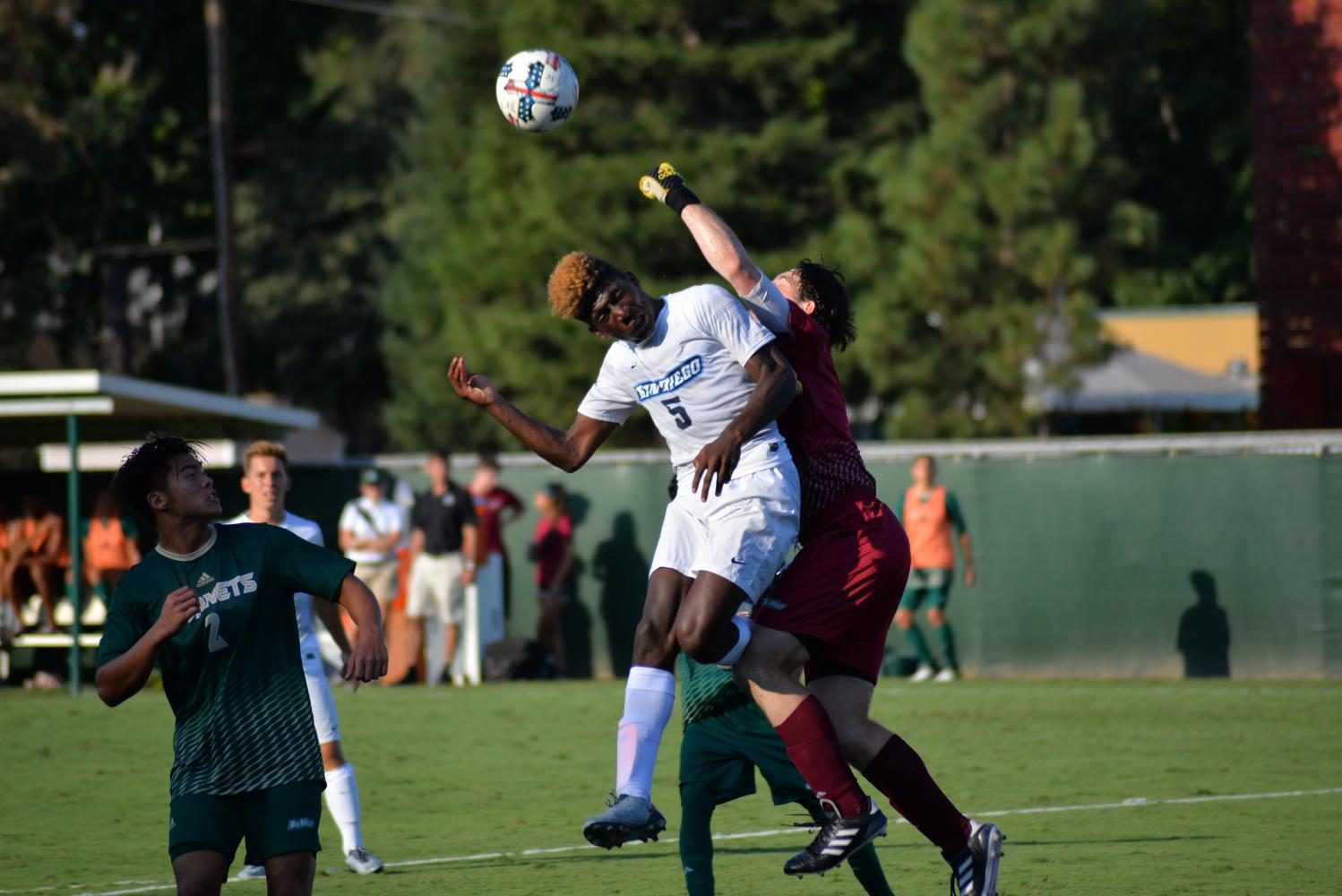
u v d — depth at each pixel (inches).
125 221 4803.2
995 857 725.9
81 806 1224.2
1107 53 3029.0
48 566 2333.9
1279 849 977.5
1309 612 2017.7
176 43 4872.0
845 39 3198.8
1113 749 1451.8
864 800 700.0
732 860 985.5
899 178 3065.9
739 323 701.9
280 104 5128.0
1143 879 882.8
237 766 622.5
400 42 5369.1
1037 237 2945.4
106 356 4960.6
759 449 701.9
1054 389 3065.9
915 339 3085.6
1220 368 4119.1
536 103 825.5
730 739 766.5
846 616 713.6
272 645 636.7
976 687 1983.3
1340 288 2883.9
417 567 2155.5
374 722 1740.9
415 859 1001.5
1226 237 5162.4
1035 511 2121.1
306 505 2436.0
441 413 3907.5
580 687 2098.9
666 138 3206.2
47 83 4616.1
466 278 3346.5
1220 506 2053.4
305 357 4923.7
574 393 3260.3
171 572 634.2
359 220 4936.0
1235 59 5226.4
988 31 2974.9
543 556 2283.5
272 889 616.4
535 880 922.7
